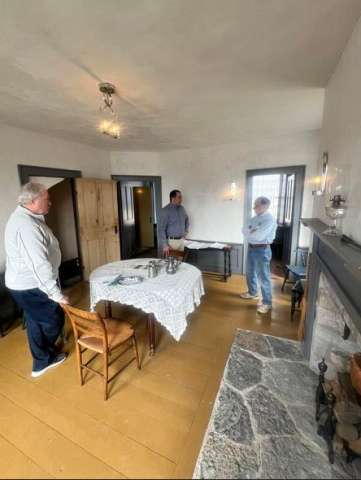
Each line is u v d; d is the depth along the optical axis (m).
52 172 3.31
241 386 1.73
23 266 1.79
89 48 1.37
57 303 1.99
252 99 2.14
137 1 1.04
